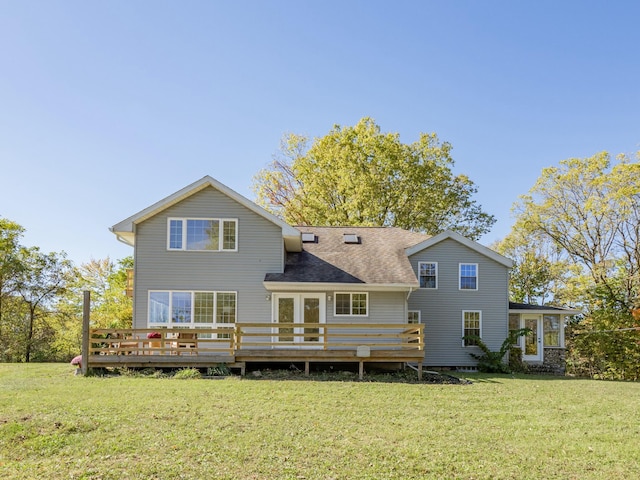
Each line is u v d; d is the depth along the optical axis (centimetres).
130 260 4250
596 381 1867
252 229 1931
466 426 987
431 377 1659
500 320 2223
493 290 2236
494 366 2092
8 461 736
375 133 3444
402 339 1955
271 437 866
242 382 1439
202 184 1903
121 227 1873
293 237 1931
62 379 1459
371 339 1956
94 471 699
